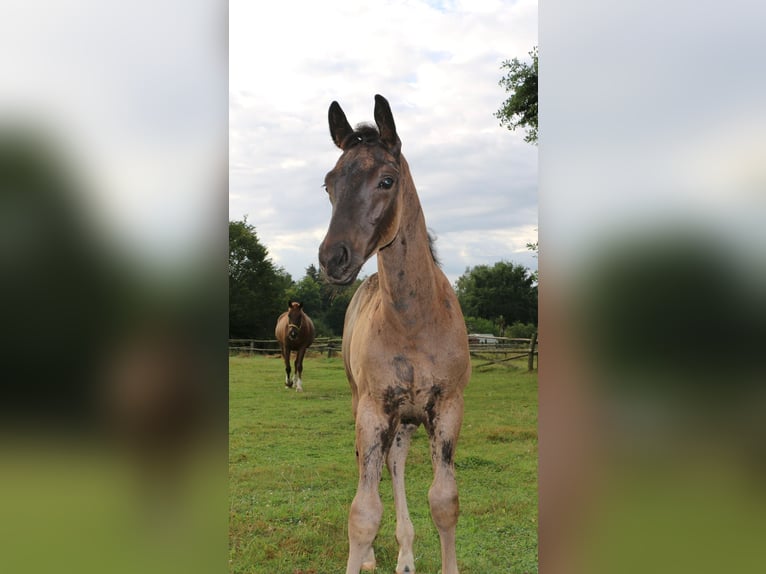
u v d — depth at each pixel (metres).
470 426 6.89
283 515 4.33
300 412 7.77
